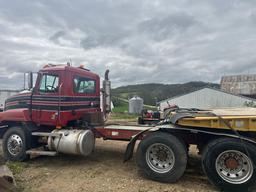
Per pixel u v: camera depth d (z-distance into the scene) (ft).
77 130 22.09
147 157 18.01
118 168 21.04
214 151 16.24
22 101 23.66
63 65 23.20
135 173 19.71
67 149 21.26
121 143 30.99
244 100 108.37
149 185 17.19
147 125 23.38
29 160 23.45
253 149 15.55
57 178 18.74
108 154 25.64
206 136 18.01
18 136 22.85
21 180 18.21
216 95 113.50
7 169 17.46
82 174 19.58
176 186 17.02
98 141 32.32
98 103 27.12
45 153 21.70
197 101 116.57
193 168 20.62
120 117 71.31
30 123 23.18
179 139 17.74
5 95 39.40
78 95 23.72
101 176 19.11
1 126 24.31
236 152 15.90
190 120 17.25
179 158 17.08
